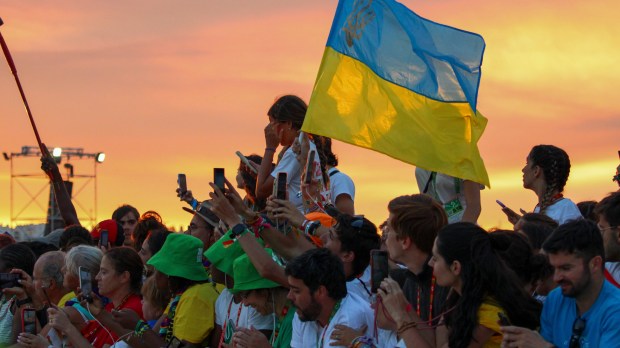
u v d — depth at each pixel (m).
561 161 10.42
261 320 9.30
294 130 10.70
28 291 11.69
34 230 21.31
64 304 11.33
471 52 10.12
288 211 9.22
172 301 10.19
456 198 10.59
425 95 9.98
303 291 8.02
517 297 6.87
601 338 6.59
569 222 6.72
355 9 10.00
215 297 10.02
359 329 8.01
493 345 6.88
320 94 9.73
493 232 7.30
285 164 10.79
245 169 11.77
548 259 7.21
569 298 6.88
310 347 8.32
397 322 7.21
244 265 9.08
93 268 10.96
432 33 10.15
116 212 14.41
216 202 8.98
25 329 10.83
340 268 8.08
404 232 7.64
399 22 10.12
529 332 6.48
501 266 6.93
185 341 9.77
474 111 9.94
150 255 11.47
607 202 8.32
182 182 10.06
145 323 10.04
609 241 8.27
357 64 9.89
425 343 7.09
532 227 8.45
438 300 7.55
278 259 9.83
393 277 8.52
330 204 9.81
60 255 11.81
